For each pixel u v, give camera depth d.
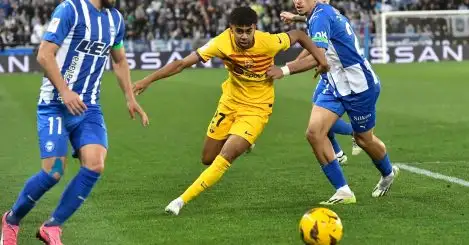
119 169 22.47
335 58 17.14
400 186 19.19
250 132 16.36
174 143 27.75
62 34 12.88
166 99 42.66
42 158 13.23
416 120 32.94
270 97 16.67
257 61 16.16
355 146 23.52
